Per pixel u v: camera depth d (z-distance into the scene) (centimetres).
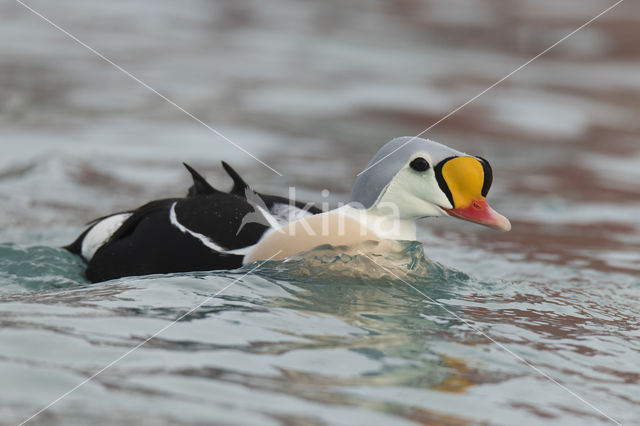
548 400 539
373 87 2330
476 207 816
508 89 2441
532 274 942
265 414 471
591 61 2903
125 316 623
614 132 2033
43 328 580
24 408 460
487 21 3409
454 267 948
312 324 641
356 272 777
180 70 2375
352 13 3441
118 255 812
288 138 1755
